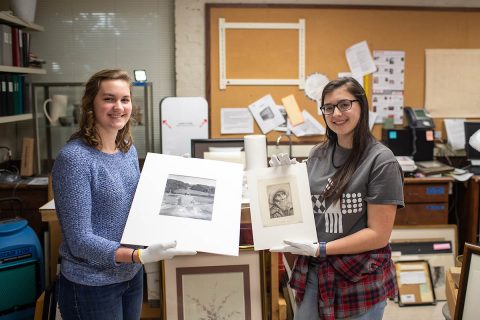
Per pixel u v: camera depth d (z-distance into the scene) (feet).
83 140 5.08
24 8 10.83
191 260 7.13
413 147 11.68
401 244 10.67
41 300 8.31
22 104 11.10
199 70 11.96
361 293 5.25
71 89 12.26
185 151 10.81
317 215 5.54
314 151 5.83
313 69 12.07
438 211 11.01
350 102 5.18
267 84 12.01
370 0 12.00
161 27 12.34
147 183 5.62
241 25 11.78
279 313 8.19
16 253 9.23
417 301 10.16
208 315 7.13
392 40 12.19
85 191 4.88
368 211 5.17
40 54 12.22
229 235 5.60
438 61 12.37
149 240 5.33
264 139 7.61
